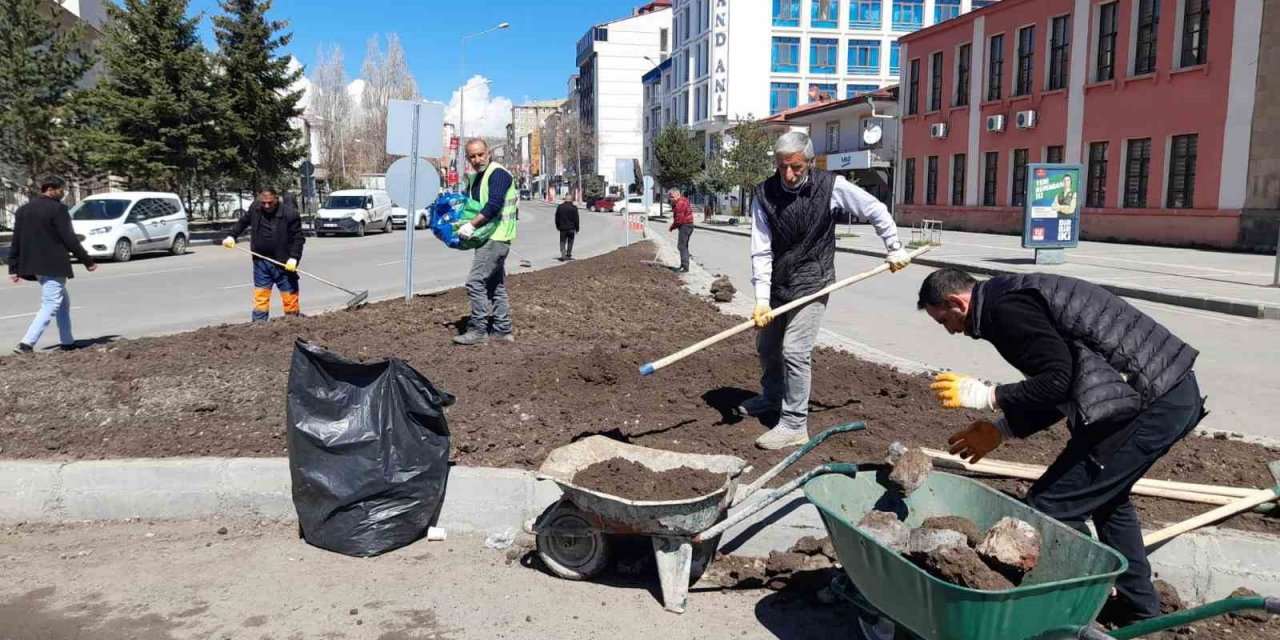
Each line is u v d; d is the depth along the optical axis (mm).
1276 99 22266
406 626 3754
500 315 8398
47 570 4277
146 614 3838
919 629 3037
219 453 5172
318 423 4555
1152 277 16719
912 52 39969
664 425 5637
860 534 3105
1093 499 3328
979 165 35469
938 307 3555
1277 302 12734
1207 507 4312
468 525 4730
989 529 3395
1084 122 29281
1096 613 2902
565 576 4168
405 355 7590
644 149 88438
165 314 12750
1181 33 25281
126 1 29219
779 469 4113
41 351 9055
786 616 3865
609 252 25000
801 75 62969
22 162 24891
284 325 9180
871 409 5945
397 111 11117
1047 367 3205
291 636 3660
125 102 28344
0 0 23297
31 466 4930
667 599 3869
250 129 31156
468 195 8133
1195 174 24938
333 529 4465
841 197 4953
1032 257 21938
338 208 36531
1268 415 6746
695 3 68250
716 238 35562
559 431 5512
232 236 10117
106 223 22375
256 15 31344
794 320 5066
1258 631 3672
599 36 103562
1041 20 31250
